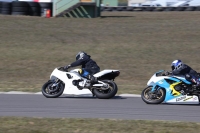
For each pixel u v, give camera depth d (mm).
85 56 41594
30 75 59844
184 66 37562
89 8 109000
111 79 42094
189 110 34750
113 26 92688
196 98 36750
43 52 71562
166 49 73062
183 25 93750
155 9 137500
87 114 32656
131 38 81062
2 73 60438
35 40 79062
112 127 26906
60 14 105938
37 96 41906
